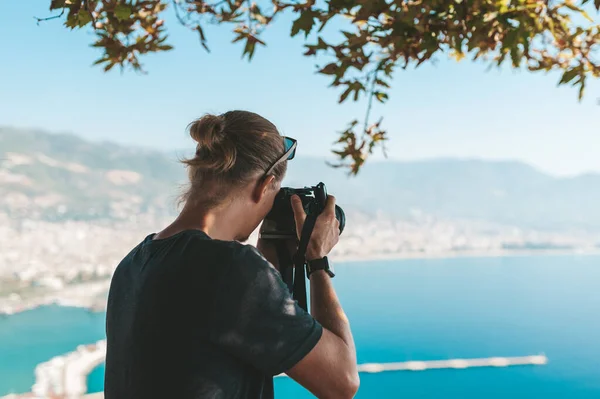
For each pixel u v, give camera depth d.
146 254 1.04
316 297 1.12
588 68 2.04
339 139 2.53
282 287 0.98
